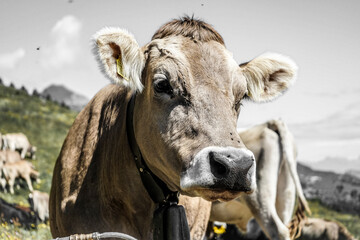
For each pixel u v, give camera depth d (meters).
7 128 18.03
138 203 3.66
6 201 9.41
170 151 3.10
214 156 2.80
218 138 2.91
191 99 3.09
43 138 17.77
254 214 6.90
